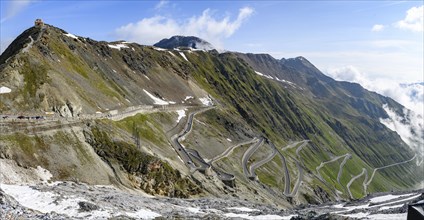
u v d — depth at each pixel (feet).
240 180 526.98
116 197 240.32
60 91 376.27
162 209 247.29
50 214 157.79
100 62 609.01
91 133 347.36
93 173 303.27
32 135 287.89
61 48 502.79
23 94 338.54
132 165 345.51
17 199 179.73
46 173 268.82
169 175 374.22
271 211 305.94
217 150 610.24
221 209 298.35
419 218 146.61
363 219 202.80
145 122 506.07
